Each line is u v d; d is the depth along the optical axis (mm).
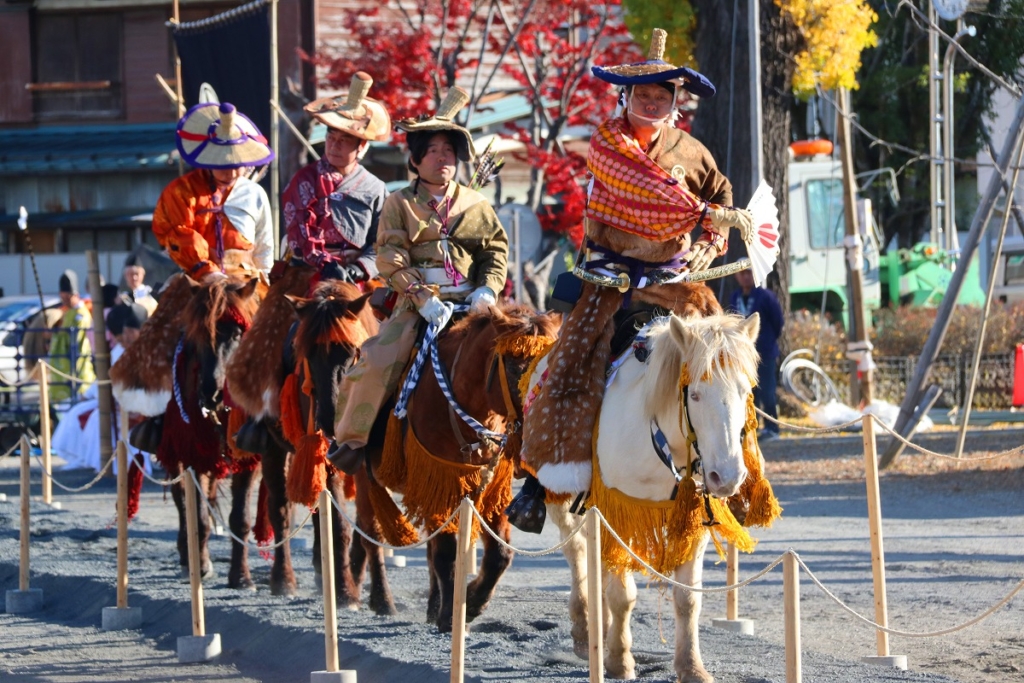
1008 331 40156
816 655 14031
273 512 18078
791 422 36500
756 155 31484
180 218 20078
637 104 12750
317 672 13734
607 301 12633
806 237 46438
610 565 12180
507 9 50625
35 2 58281
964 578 18734
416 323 15242
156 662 15609
